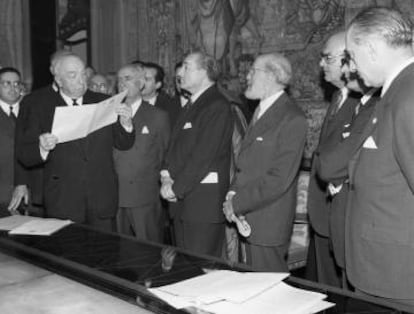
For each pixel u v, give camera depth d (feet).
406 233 6.11
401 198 6.14
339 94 10.18
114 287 5.33
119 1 22.62
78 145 10.98
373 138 6.34
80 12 23.43
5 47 22.67
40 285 5.49
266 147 9.81
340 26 16.30
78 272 5.80
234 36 19.16
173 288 5.16
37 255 6.43
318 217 10.28
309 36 17.06
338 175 8.15
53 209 11.00
